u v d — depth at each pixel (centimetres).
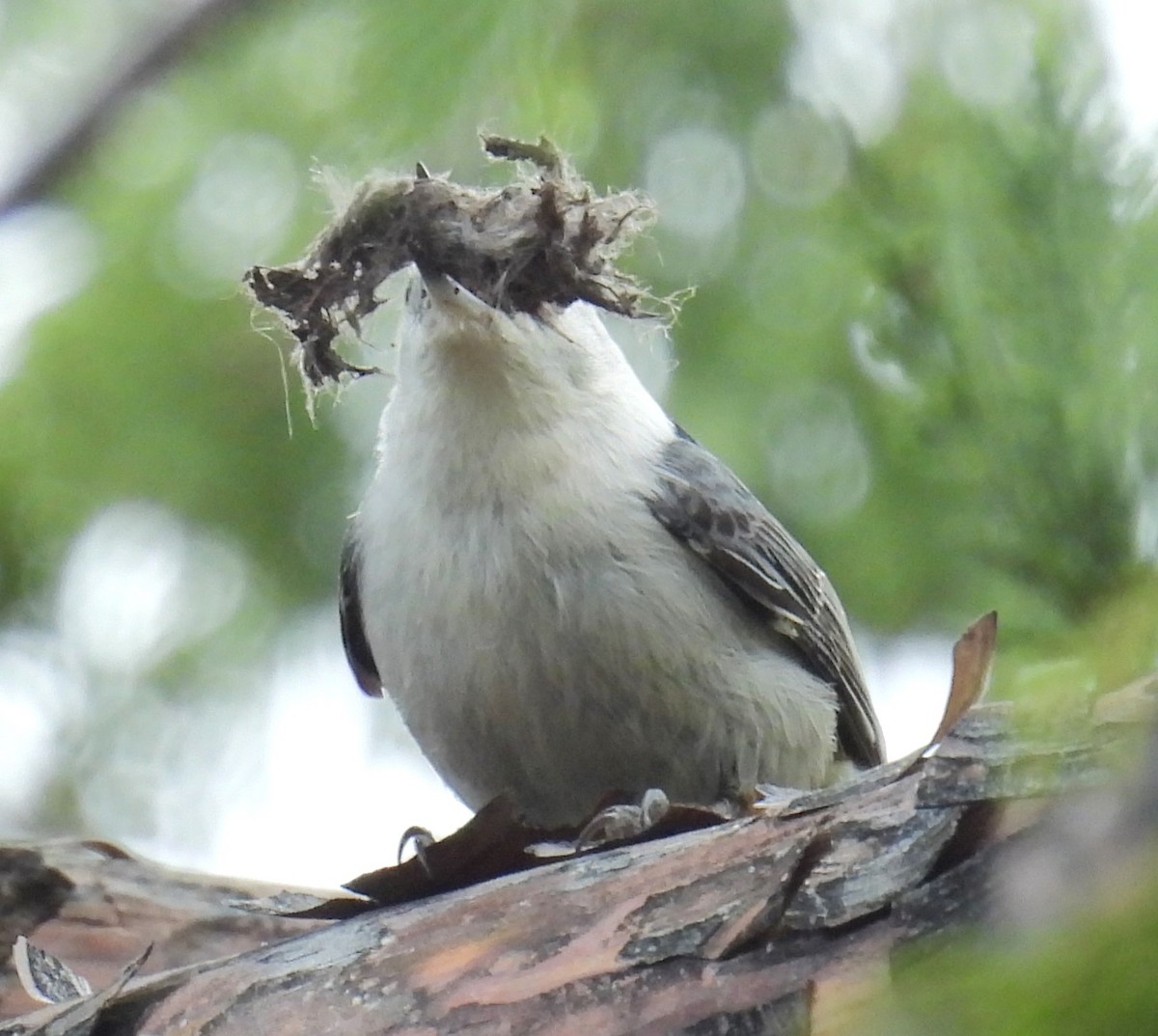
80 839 544
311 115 690
